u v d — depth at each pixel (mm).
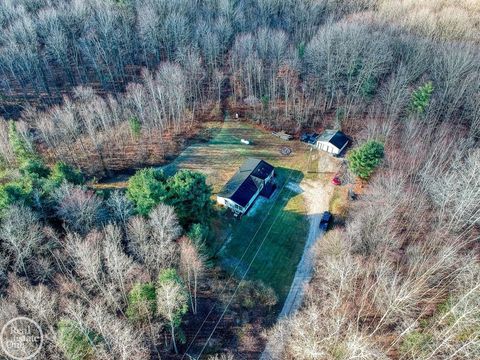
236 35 101625
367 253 49281
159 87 75188
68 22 96438
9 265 42000
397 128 76062
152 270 43906
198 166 71938
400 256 49969
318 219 61531
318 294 47469
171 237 45344
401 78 76625
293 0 113688
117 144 74938
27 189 48000
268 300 47812
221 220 60281
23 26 91812
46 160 69875
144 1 105250
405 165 64562
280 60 91438
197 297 48250
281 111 85875
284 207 63750
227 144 77812
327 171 70875
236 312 47062
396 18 103438
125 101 78562
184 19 97188
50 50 89688
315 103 86750
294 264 54406
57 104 81188
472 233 52500
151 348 40344
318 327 39406
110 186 66375
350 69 81688
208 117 85188
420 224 53875
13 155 66250
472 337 35156
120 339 33500
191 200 50031
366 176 63469
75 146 73438
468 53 78812
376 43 83188
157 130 79188
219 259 54094
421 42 86438
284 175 70375
